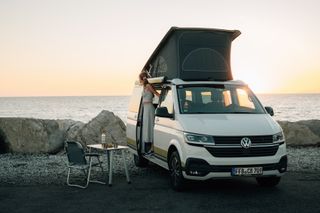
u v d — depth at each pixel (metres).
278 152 7.91
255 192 8.23
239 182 9.26
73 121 16.53
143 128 10.58
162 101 9.77
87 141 14.38
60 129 14.88
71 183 9.20
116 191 8.37
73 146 8.64
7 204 7.36
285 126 15.83
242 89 9.43
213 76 10.20
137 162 11.38
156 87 11.03
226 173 7.60
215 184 9.05
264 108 9.16
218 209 6.94
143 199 7.68
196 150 7.70
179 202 7.44
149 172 10.62
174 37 10.15
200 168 7.64
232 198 7.73
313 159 12.46
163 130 9.05
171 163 8.54
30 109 114.25
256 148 7.73
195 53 10.16
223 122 8.05
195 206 7.14
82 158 8.58
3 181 9.38
